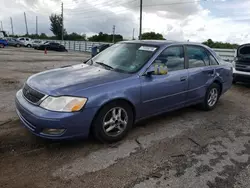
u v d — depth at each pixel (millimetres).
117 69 3346
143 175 2363
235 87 7402
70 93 2574
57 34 61031
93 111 2684
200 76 4125
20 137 3016
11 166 2395
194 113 4473
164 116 4215
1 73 8031
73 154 2693
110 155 2719
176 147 3014
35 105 2621
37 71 9047
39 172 2326
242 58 7211
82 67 3609
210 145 3123
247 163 2697
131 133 3379
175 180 2309
